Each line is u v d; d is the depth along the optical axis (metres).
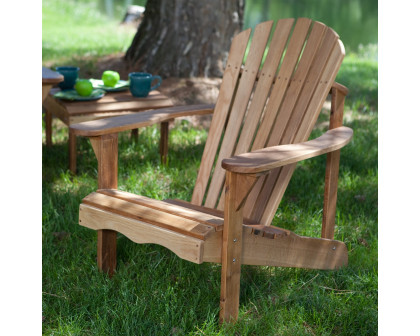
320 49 2.60
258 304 2.37
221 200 2.68
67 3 12.16
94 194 2.48
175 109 2.79
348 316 2.25
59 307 2.33
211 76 5.29
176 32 5.21
